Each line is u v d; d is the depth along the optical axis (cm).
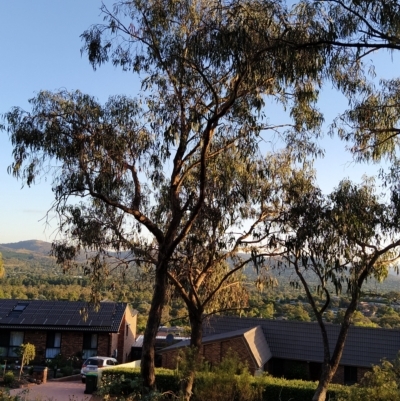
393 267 1284
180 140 1259
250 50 933
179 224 1361
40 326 2931
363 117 1185
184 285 1435
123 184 1234
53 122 1082
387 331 2455
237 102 1184
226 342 2197
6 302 3281
